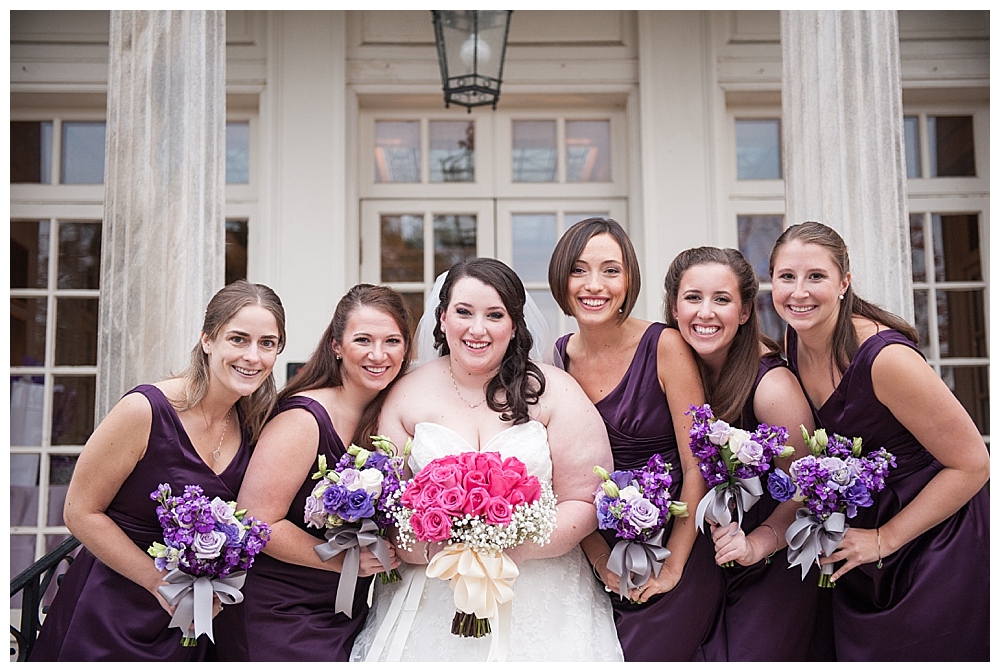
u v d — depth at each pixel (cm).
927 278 481
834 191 304
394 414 248
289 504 238
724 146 484
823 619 260
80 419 471
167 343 282
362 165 489
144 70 296
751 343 247
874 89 306
